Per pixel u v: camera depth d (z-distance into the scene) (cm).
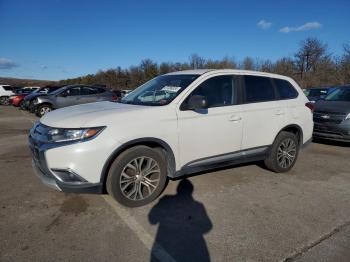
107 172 376
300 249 310
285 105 537
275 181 506
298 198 438
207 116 436
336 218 378
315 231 345
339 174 554
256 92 507
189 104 413
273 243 320
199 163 441
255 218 374
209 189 462
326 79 3450
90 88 1559
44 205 396
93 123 359
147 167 398
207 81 454
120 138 366
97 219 362
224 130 454
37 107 1484
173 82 465
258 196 441
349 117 744
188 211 389
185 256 296
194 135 426
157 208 395
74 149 347
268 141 516
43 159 359
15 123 1260
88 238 322
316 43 3606
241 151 484
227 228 349
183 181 492
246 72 505
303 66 3694
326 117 778
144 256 294
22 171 534
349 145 820
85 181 356
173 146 409
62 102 1501
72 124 359
